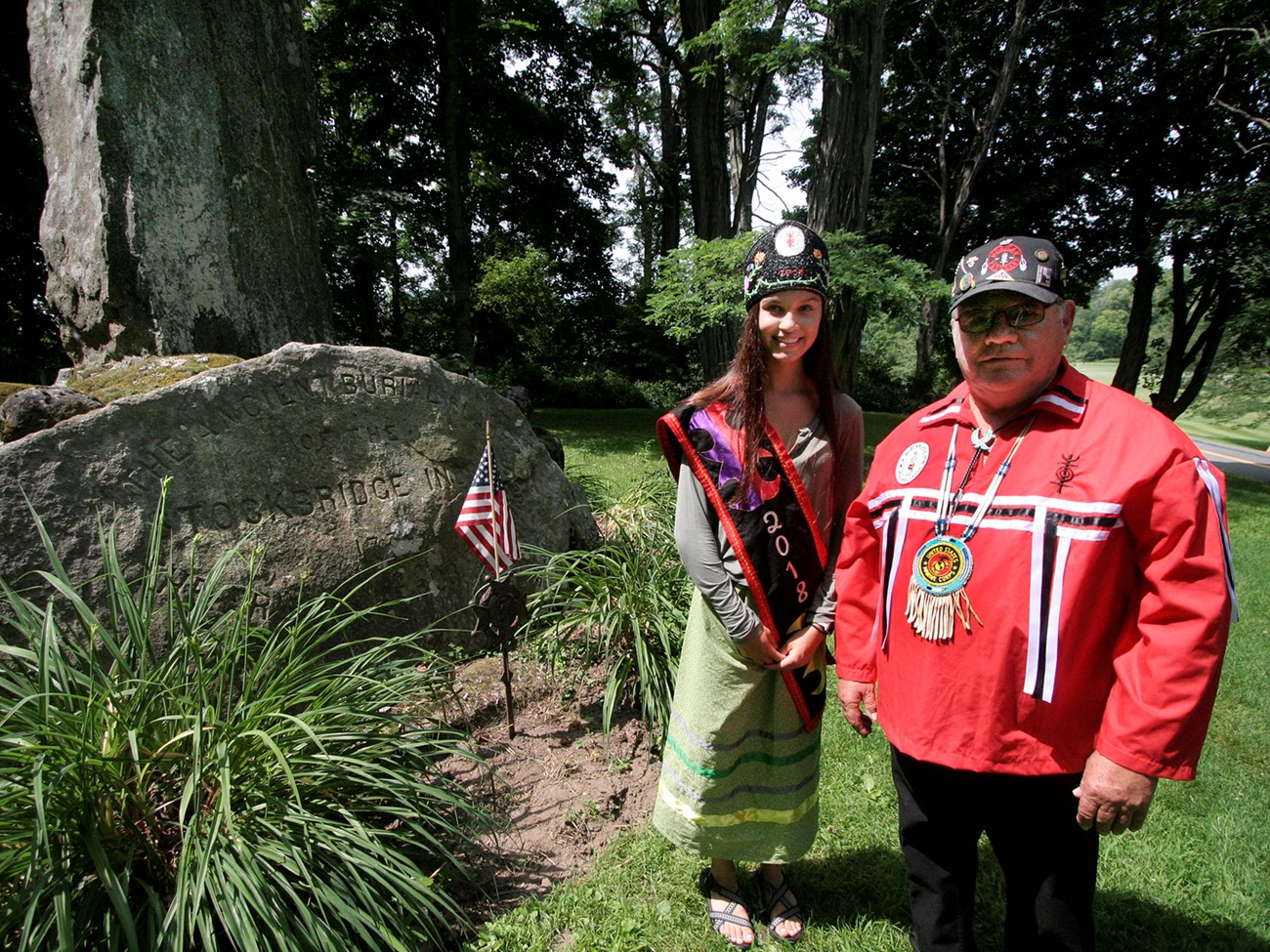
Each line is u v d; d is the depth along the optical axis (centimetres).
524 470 426
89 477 288
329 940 177
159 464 304
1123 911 226
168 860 193
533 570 362
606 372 2438
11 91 1123
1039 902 153
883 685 170
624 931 213
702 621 201
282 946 165
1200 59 1606
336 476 352
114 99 384
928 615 153
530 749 298
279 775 201
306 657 296
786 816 208
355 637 348
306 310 479
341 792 214
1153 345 2412
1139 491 130
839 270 875
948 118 1853
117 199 388
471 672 344
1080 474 138
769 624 191
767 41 955
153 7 395
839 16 1020
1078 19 1712
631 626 331
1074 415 143
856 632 185
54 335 1470
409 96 1742
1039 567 139
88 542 284
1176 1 1595
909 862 177
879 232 1988
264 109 450
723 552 193
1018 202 1752
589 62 1855
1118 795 131
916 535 158
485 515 288
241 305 438
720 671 198
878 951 208
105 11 379
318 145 499
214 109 422
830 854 251
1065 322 148
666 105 2138
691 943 212
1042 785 149
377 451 366
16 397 302
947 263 1878
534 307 2236
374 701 239
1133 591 137
